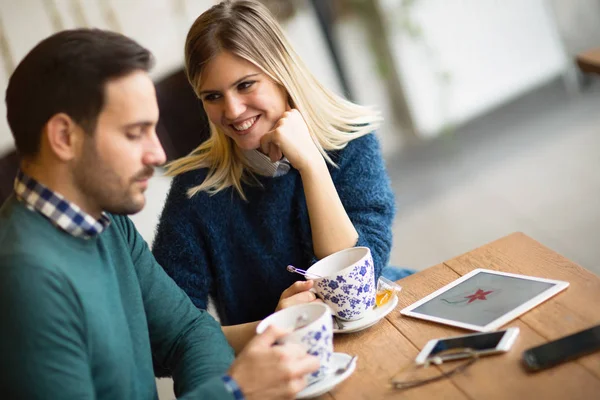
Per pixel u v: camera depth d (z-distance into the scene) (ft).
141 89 3.37
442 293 4.14
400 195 11.94
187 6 11.09
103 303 3.54
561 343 3.27
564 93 13.76
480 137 13.10
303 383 3.39
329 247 4.81
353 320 4.06
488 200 10.82
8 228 3.34
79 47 3.27
